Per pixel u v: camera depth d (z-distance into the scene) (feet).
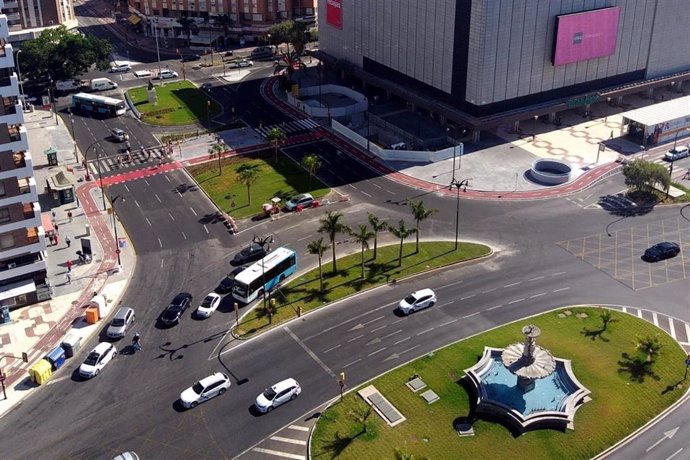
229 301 362.53
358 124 591.78
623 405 290.56
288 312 352.28
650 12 602.03
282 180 490.08
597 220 434.30
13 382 311.06
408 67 607.78
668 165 502.79
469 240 414.62
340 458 266.57
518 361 289.12
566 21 547.08
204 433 281.74
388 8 609.83
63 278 383.86
